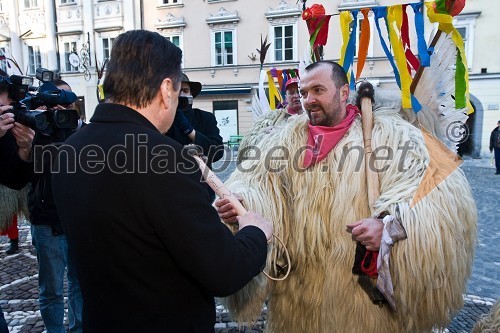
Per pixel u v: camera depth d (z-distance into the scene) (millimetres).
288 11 15359
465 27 13711
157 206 997
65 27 17828
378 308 1637
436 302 1559
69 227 1109
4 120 1829
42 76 2260
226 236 1080
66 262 2502
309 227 1680
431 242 1479
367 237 1510
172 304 1082
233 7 16125
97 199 1035
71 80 17828
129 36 1134
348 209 1625
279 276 1765
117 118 1104
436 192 1541
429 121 1778
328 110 1667
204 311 1157
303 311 1758
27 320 3006
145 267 1053
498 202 6914
